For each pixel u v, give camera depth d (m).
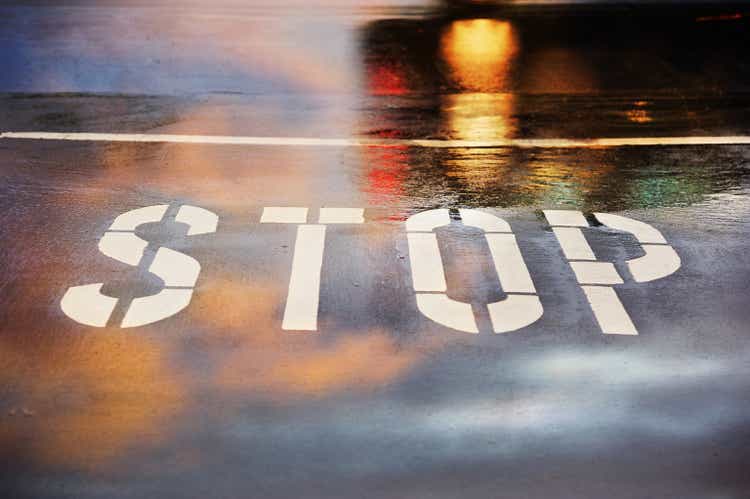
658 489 6.20
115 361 7.47
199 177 11.48
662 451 6.57
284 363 7.48
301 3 22.41
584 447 6.59
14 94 15.00
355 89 15.62
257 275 8.89
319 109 14.52
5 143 12.63
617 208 10.76
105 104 14.59
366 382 7.26
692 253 9.59
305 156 12.33
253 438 6.61
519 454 6.50
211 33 19.11
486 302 8.51
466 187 11.31
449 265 9.19
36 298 8.41
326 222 10.15
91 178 11.40
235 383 7.21
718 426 6.85
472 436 6.67
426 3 22.50
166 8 21.61
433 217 10.37
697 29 20.03
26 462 6.33
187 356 7.55
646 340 7.96
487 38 19.02
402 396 7.11
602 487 6.20
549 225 10.21
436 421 6.83
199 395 7.06
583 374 7.45
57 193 10.88
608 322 8.23
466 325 8.11
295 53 17.70
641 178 11.75
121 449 6.47
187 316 8.14
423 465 6.37
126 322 8.03
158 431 6.66
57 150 12.40
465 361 7.58
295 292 8.58
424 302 8.47
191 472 6.26
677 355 7.75
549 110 14.64
